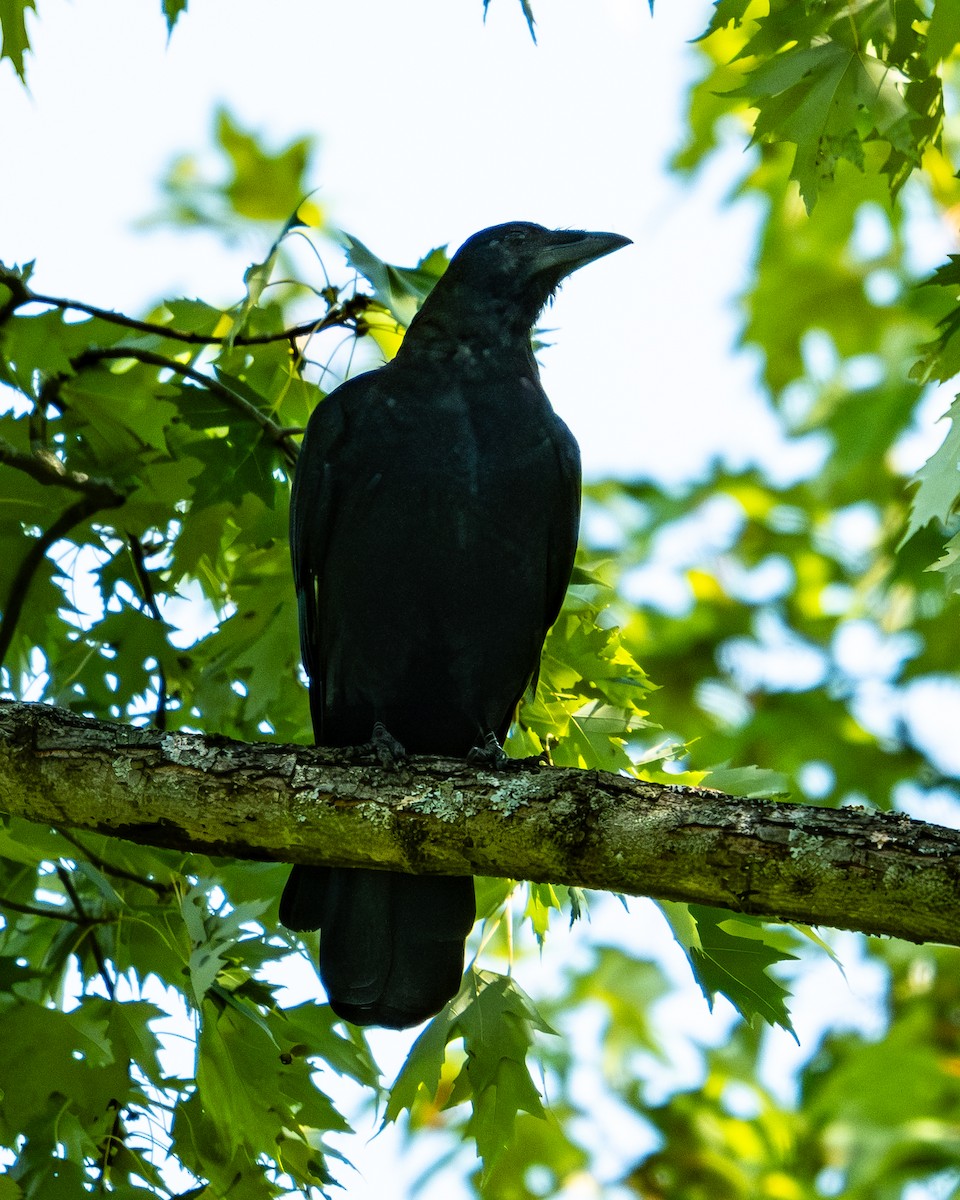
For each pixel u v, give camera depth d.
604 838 7.07
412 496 10.05
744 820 6.83
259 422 10.03
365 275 9.48
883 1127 15.08
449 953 9.11
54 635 10.21
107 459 10.40
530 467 10.25
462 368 10.68
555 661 10.19
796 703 19.33
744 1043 16.47
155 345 10.85
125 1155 8.27
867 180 19.30
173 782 7.62
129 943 8.62
